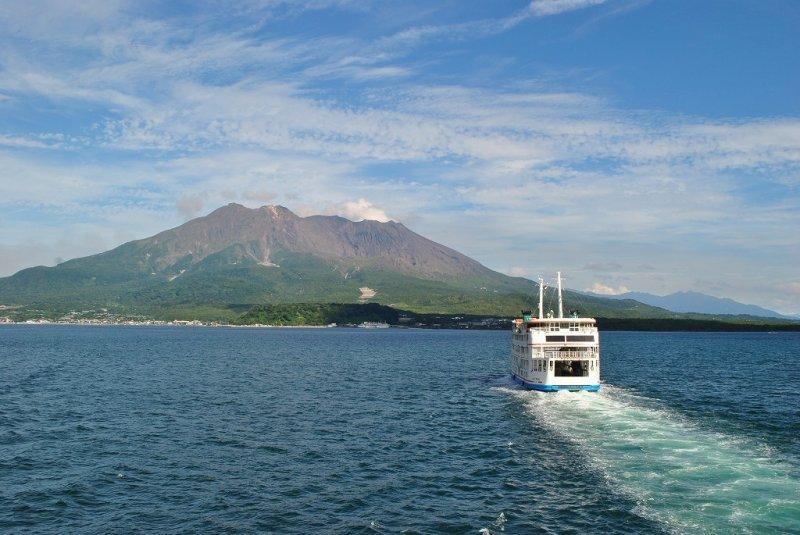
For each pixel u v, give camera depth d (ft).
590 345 310.45
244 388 345.72
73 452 192.34
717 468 165.58
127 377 399.24
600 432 217.77
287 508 143.84
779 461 172.96
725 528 122.01
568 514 136.77
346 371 455.63
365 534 128.47
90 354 620.49
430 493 154.71
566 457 184.24
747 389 352.49
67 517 137.39
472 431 227.81
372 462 184.24
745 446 193.47
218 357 586.45
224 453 193.16
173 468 175.32
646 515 132.26
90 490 155.43
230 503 146.92
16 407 272.51
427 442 210.38
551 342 311.47
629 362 558.97
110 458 185.78
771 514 129.18
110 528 131.23
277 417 254.27
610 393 324.39
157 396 310.45
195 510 142.20
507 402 292.20
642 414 254.06
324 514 139.95
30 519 135.95
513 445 203.82
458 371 460.96
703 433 214.90
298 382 379.14
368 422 245.45
